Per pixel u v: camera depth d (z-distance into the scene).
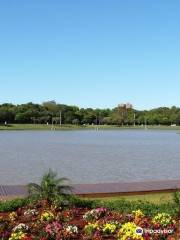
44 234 10.44
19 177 24.03
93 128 146.50
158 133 108.81
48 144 53.22
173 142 63.09
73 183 22.02
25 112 152.00
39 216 12.22
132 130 136.50
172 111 182.25
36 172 26.12
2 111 148.25
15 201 13.75
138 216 12.05
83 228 11.26
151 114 181.50
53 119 154.25
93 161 32.97
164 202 15.35
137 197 17.55
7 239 10.37
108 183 20.94
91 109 184.12
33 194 13.68
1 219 11.93
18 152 40.50
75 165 30.12
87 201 13.97
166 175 25.98
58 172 26.27
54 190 13.58
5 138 68.38
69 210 12.88
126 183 20.97
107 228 10.77
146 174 26.25
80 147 48.59
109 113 184.00
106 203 13.89
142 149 47.34
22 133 94.69
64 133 97.69
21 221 12.00
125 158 36.03
